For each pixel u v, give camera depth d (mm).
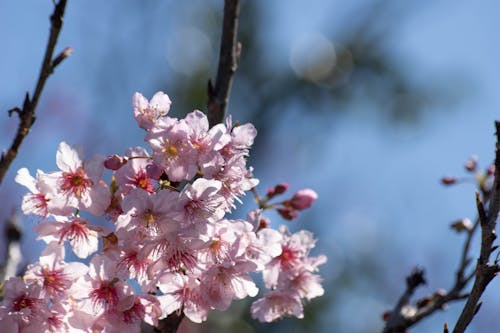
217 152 859
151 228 848
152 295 871
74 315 864
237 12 931
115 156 860
